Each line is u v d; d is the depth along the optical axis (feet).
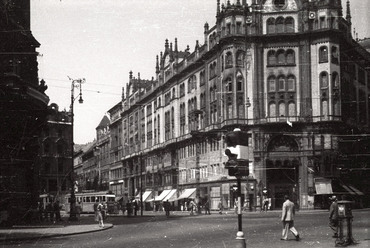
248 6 218.79
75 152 590.55
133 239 80.48
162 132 302.86
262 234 83.35
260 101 213.25
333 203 72.59
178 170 272.51
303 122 207.51
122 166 389.19
